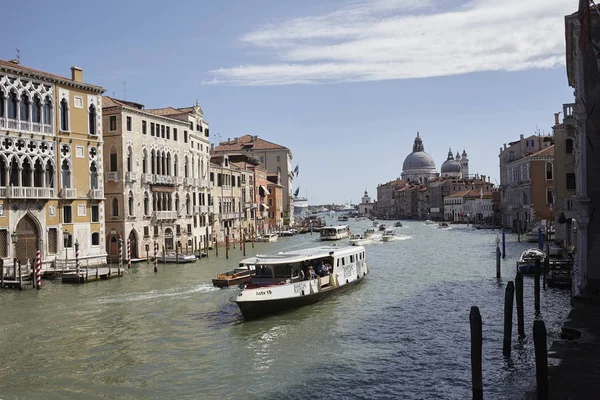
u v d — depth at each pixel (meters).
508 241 65.62
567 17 23.41
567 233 42.72
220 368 17.39
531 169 68.25
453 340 20.11
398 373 16.67
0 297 29.11
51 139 38.03
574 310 20.39
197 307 26.30
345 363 17.69
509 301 18.03
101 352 19.23
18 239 35.88
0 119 34.50
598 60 22.58
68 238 39.12
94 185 41.56
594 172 22.75
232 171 72.19
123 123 45.88
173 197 53.00
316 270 28.34
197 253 53.31
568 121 27.45
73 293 30.25
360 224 162.62
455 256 50.44
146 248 48.44
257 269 26.30
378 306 26.25
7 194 34.56
